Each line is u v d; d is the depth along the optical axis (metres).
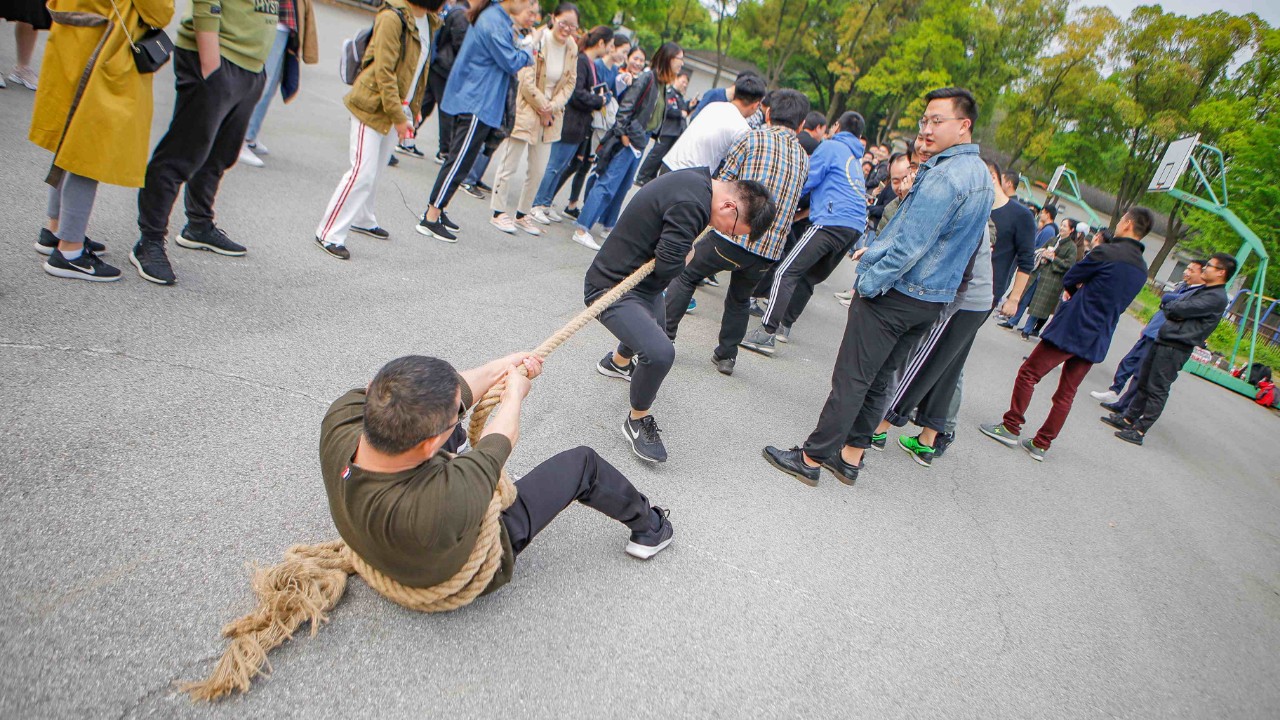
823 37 44.94
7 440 2.32
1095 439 6.46
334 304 3.99
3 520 2.05
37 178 4.31
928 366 4.18
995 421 6.06
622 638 2.37
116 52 2.96
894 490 4.08
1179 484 5.93
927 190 3.22
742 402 4.58
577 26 6.18
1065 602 3.47
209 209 4.02
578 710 2.05
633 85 6.61
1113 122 31.81
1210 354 13.68
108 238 3.88
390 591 2.03
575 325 2.70
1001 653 2.92
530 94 6.10
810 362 5.90
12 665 1.70
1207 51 29.20
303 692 1.86
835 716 2.32
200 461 2.53
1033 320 10.25
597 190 6.85
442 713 1.92
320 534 2.40
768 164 4.27
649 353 3.17
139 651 1.84
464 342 4.04
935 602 3.12
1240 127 26.22
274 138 7.00
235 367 3.11
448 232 5.76
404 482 1.77
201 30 3.17
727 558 2.95
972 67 37.59
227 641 1.94
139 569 2.05
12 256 3.33
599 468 2.48
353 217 4.61
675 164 5.38
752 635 2.56
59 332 2.92
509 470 3.03
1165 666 3.20
